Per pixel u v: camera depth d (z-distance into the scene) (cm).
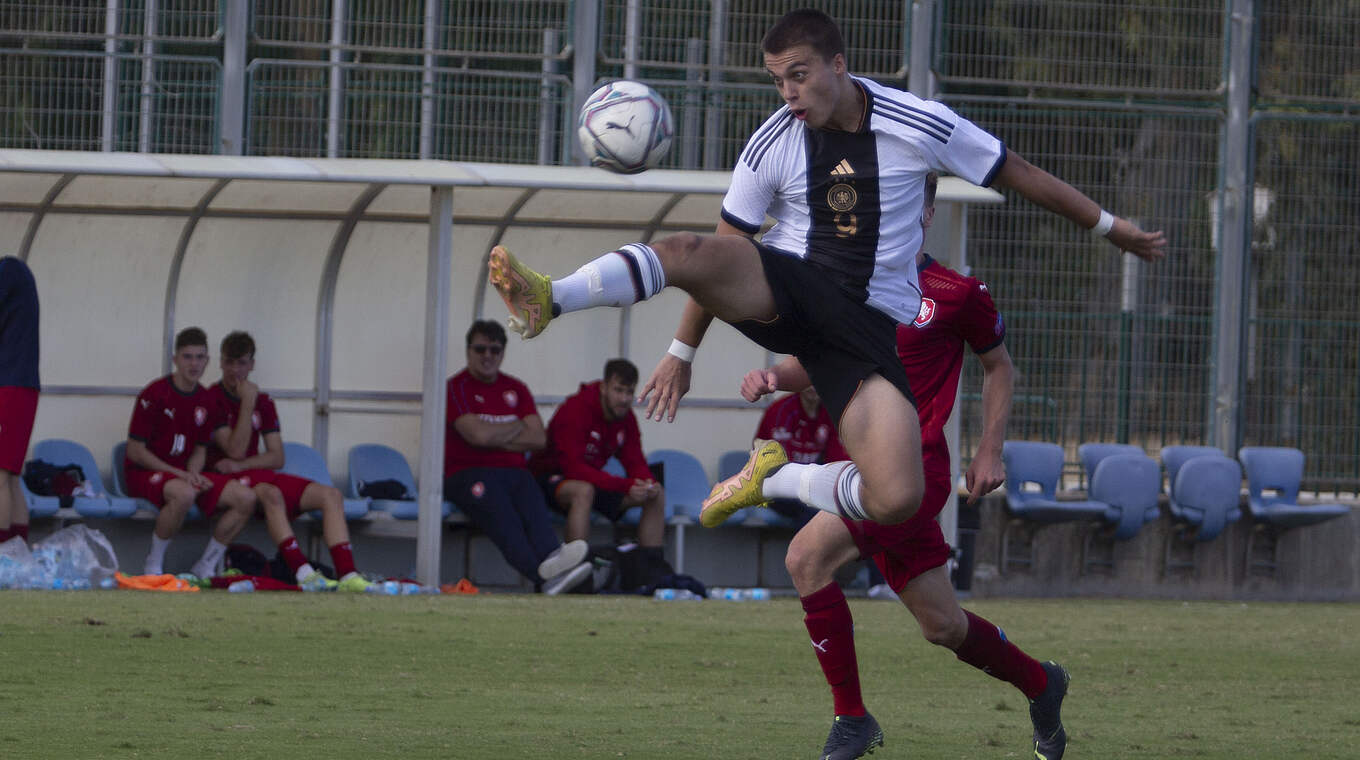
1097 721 2119
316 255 4391
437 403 4022
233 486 3950
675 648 2845
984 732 1964
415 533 4253
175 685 2138
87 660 2359
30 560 3669
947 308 1870
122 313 4269
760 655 2775
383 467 4422
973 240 4972
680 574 4153
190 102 4716
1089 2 5066
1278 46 5188
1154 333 5075
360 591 3869
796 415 4369
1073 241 5012
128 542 4144
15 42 4644
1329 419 5181
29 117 4634
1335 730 2061
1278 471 5047
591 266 1388
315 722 1838
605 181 4000
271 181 3888
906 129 1499
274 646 2627
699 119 4947
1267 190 5166
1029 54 5044
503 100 4872
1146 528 4997
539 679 2367
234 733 1723
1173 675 2741
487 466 4156
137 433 3988
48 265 4197
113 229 4212
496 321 4478
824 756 1664
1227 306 5106
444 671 2412
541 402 4625
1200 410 5109
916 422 1480
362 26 4822
